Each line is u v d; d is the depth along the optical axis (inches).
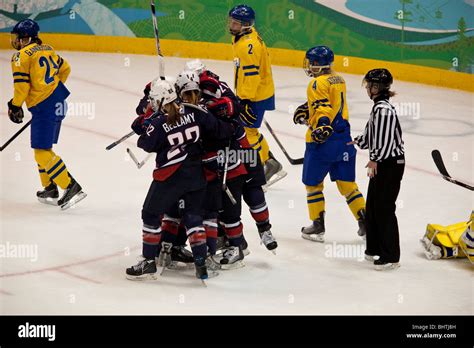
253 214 533.3
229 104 496.1
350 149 568.1
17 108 616.4
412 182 739.4
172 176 478.9
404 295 484.1
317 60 562.9
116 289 478.9
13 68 610.9
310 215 581.0
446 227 557.9
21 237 565.6
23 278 492.4
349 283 503.5
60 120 635.5
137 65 1187.9
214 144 496.4
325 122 546.0
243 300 467.2
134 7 1241.4
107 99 1007.0
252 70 663.1
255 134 693.9
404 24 1122.0
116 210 633.0
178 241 522.0
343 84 564.4
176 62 1213.7
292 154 820.0
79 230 584.4
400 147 517.0
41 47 623.2
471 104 1040.2
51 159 623.5
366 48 1155.9
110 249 548.7
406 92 1082.7
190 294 475.5
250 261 540.1
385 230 523.2
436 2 1095.6
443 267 538.3
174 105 470.3
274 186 719.7
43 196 646.5
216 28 1223.5
